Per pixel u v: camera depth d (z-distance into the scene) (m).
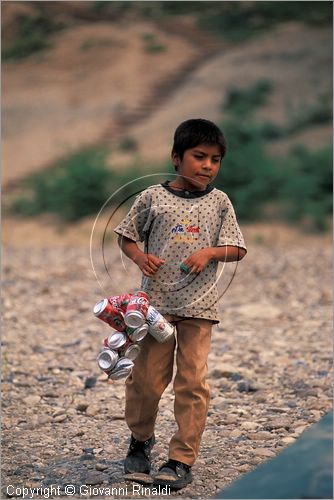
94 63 57.41
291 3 64.50
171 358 6.91
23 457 7.55
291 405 9.10
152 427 7.03
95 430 8.43
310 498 6.23
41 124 48.81
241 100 44.53
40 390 9.95
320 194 32.50
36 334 13.17
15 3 70.44
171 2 69.94
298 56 51.69
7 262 22.39
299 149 35.88
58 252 25.45
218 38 60.28
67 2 71.38
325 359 11.13
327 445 7.24
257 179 32.53
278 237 28.92
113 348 6.52
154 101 49.56
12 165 42.69
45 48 62.84
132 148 41.88
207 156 6.68
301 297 16.38
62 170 38.53
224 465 7.27
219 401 9.30
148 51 57.25
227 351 11.76
